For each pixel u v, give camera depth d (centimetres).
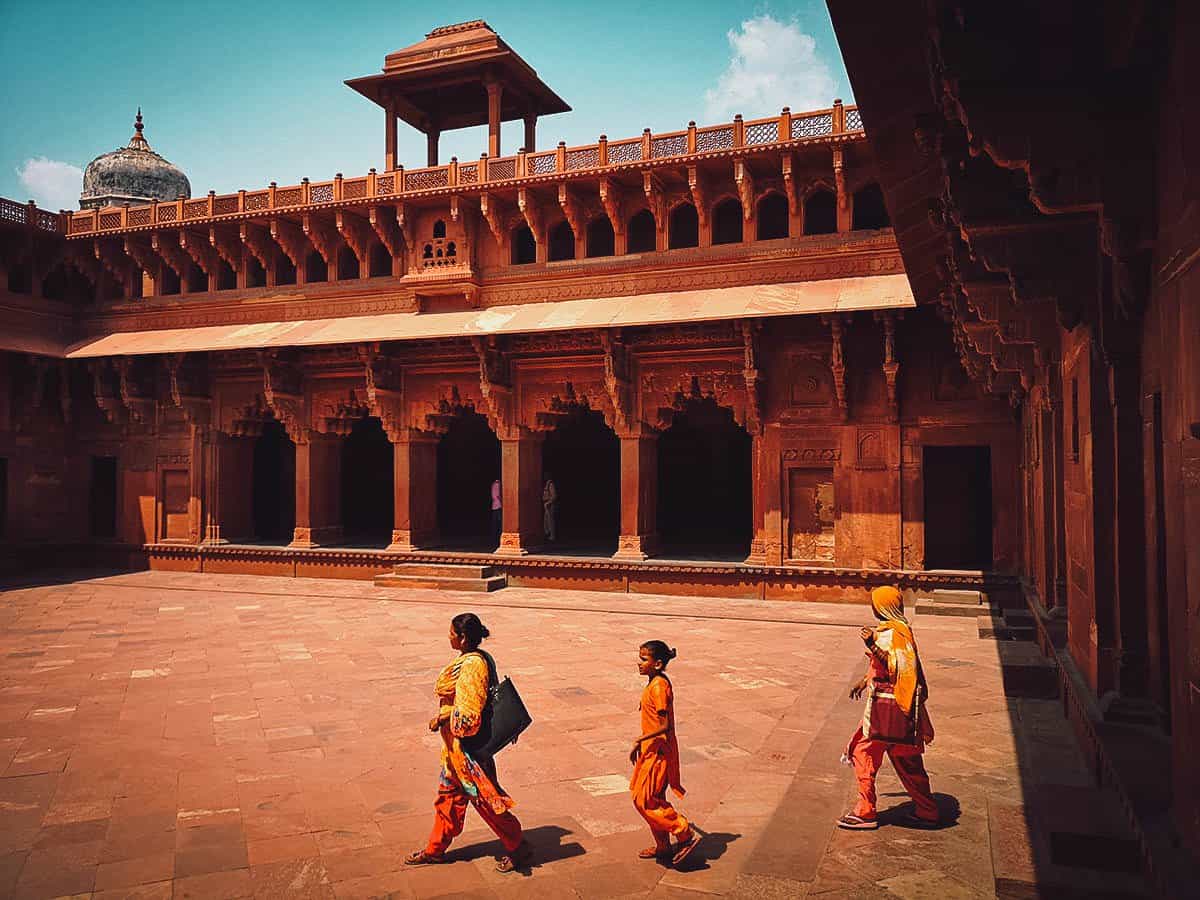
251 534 1934
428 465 1762
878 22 388
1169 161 320
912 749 458
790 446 1434
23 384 1850
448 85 1750
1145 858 337
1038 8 349
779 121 1359
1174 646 333
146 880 432
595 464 2180
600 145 1473
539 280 1584
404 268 1678
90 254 1884
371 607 1376
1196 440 282
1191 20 273
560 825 497
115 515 1958
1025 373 923
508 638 1098
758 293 1405
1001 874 360
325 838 484
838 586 1386
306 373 1775
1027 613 1055
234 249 1795
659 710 442
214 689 841
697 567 1455
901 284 1323
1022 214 470
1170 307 330
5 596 1506
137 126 2389
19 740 674
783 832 462
